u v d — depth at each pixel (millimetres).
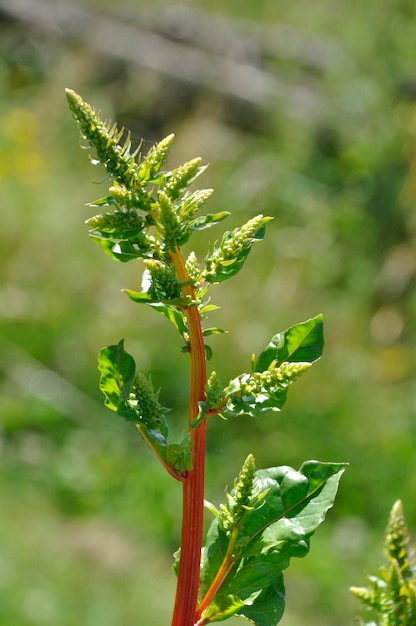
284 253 8109
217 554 1252
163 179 1195
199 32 10359
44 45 10352
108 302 7840
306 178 8523
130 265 8109
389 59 8453
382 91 8328
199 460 1221
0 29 10453
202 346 1223
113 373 1221
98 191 8766
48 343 7539
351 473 6551
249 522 1250
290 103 9062
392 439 6695
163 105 9609
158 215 1192
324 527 6211
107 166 1182
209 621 1225
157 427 1217
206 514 6078
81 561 5578
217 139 9078
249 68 9797
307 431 6832
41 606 5086
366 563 5832
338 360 7352
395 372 7293
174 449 1207
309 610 5496
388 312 7680
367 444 6707
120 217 1181
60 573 5383
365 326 7633
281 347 1283
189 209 1199
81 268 8102
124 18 10602
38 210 8492
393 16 8500
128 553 5773
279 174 8562
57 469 6488
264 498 1254
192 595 1211
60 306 7789
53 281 8000
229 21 10625
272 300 7812
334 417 6914
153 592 5410
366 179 8188
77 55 10117
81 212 8500
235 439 6801
